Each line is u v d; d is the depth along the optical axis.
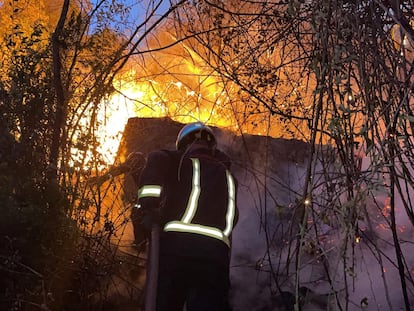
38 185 3.58
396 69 2.62
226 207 3.33
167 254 3.12
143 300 3.01
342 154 2.61
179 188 3.29
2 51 4.14
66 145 3.83
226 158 3.56
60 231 3.53
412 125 2.56
